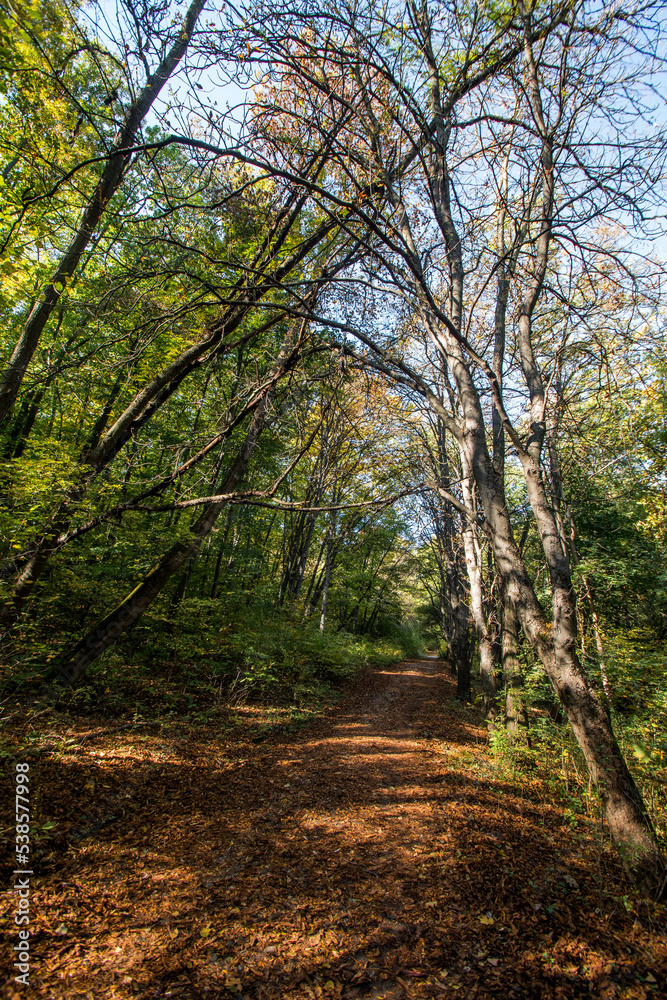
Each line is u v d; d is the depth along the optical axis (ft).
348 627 85.81
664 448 34.35
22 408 36.06
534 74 18.53
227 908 11.85
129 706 25.98
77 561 26.81
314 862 14.33
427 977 10.03
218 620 38.04
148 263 19.51
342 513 55.42
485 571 50.52
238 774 20.61
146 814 16.14
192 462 26.05
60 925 10.55
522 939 11.43
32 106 20.90
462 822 17.42
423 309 17.61
